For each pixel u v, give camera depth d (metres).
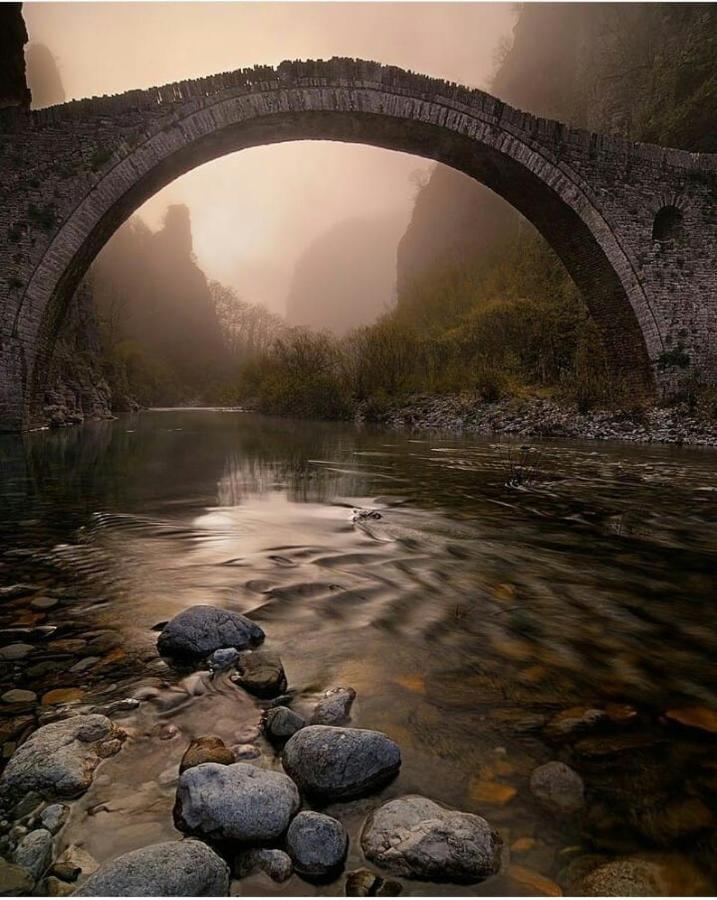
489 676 2.48
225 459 10.88
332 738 1.79
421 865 1.43
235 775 1.65
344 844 1.49
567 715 2.18
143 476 8.59
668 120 23.98
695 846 1.53
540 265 32.34
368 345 26.62
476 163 19.31
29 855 1.44
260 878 1.42
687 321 18.80
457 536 5.04
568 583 3.83
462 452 12.12
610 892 1.38
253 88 16.69
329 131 18.55
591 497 7.03
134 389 59.78
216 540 4.76
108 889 1.29
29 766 1.75
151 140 16.06
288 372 30.36
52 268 15.55
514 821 1.61
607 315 20.11
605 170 18.52
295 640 2.80
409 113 17.47
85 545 4.57
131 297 94.31
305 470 9.33
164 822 1.59
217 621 2.72
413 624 3.04
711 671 2.59
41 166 15.59
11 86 22.36
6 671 2.45
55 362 24.08
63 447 13.00
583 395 18.59
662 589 3.75
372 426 21.75
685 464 10.19
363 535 5.00
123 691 2.29
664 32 27.17
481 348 26.05
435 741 1.99
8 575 3.79
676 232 19.23
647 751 1.95
